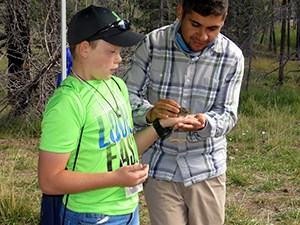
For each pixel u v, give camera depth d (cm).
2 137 821
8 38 888
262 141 807
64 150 222
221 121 285
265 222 512
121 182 228
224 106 293
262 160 707
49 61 852
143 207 539
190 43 279
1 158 702
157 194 299
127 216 245
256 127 891
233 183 623
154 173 298
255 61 1559
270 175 653
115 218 240
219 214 304
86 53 231
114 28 231
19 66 900
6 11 887
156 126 268
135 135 271
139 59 294
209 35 274
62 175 223
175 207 298
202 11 265
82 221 235
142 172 232
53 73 863
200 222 302
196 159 297
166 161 298
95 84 237
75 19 235
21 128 839
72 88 230
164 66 290
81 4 974
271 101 1091
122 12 1027
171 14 1209
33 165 663
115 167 238
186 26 275
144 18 1207
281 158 722
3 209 491
